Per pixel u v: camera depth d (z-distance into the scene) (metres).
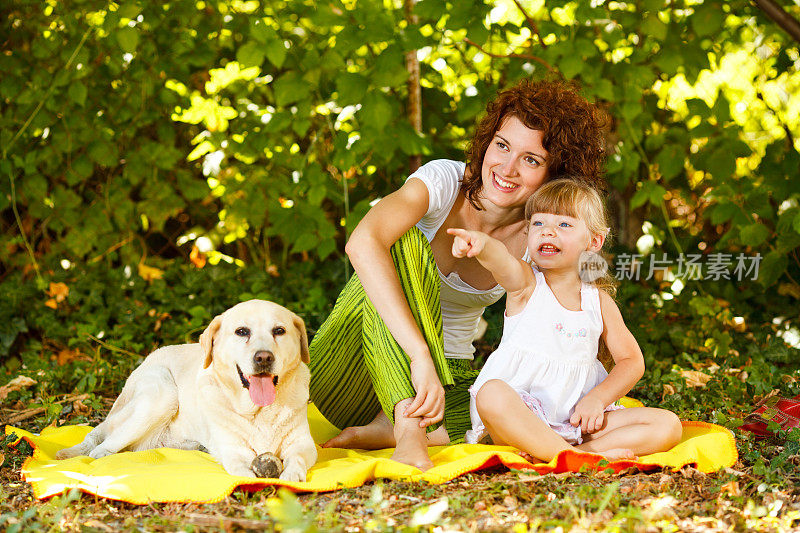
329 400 3.86
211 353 3.38
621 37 5.38
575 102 3.69
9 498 3.06
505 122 3.60
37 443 3.62
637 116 5.64
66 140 6.44
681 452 3.32
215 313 6.09
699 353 5.52
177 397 3.68
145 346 5.80
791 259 6.18
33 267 6.59
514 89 3.66
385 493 2.96
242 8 6.29
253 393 3.18
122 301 6.05
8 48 6.45
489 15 5.23
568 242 3.54
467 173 3.79
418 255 3.52
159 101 6.49
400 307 3.34
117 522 2.76
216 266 6.50
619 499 2.80
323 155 6.45
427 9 5.11
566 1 5.25
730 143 5.55
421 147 5.57
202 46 6.35
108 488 2.92
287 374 3.34
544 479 3.04
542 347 3.50
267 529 2.62
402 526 2.62
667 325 5.66
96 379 5.03
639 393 4.71
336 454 3.69
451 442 3.84
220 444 3.29
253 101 6.43
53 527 2.65
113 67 6.32
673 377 4.77
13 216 6.83
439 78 6.12
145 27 6.24
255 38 5.11
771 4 5.14
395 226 3.48
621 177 5.98
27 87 6.38
